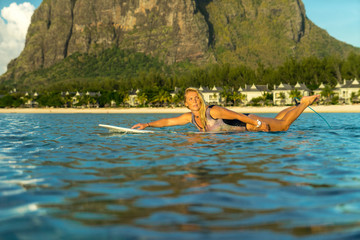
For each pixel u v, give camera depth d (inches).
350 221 112.3
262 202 135.0
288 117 458.9
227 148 307.6
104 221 113.3
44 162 240.8
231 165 220.8
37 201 138.4
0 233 102.7
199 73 7470.5
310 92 4820.4
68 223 111.5
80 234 101.7
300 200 137.6
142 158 255.1
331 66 5487.2
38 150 309.4
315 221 112.7
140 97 5251.0
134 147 324.2
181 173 195.6
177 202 135.3
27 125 860.0
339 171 196.9
